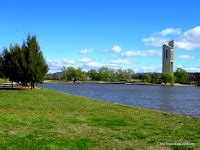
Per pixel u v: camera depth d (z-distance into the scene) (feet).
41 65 210.79
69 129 50.31
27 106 89.56
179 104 148.46
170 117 69.82
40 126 52.75
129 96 214.48
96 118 64.49
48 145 38.63
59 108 85.66
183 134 47.80
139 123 58.75
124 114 73.82
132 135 46.24
